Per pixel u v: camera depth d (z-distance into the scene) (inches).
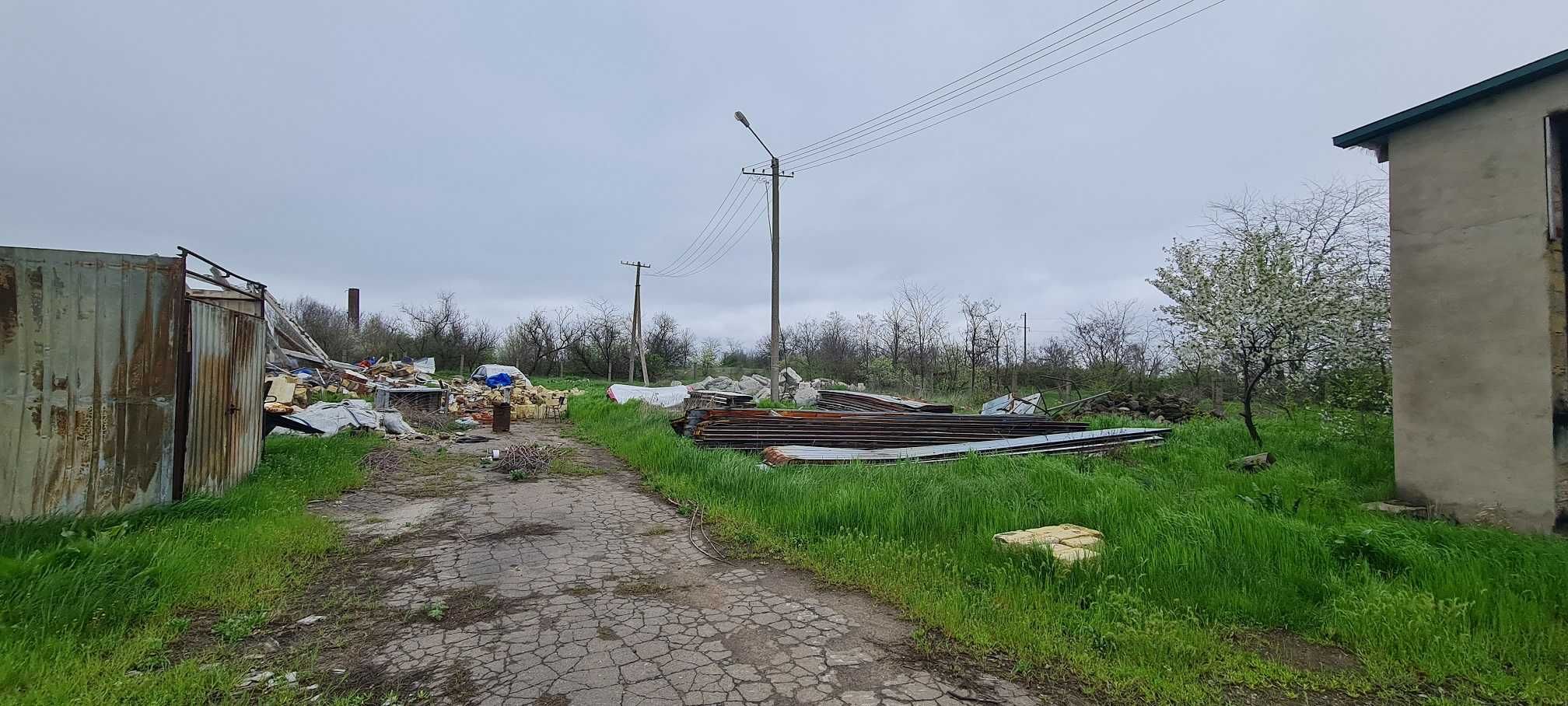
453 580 182.1
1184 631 141.0
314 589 172.6
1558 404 206.4
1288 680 125.1
